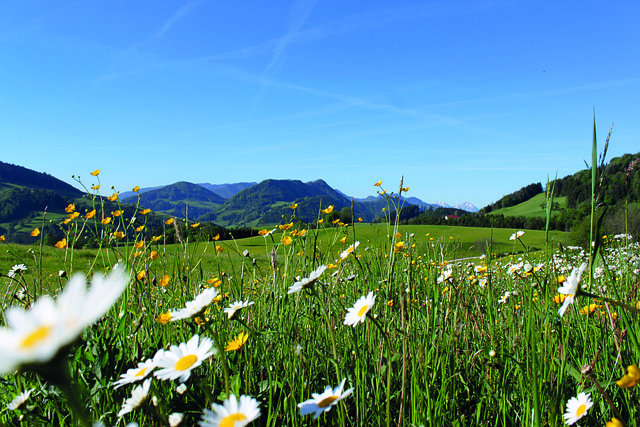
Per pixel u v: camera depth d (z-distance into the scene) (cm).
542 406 149
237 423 91
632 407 163
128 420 161
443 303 231
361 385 168
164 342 201
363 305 133
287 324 243
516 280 312
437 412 158
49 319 46
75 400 47
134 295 264
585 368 111
